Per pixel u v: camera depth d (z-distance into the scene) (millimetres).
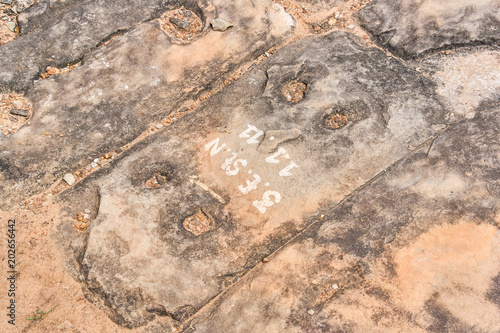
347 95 1258
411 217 1085
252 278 1042
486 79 1282
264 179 1146
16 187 1149
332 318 989
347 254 1053
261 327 985
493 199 1095
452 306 987
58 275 1054
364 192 1125
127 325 1008
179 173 1163
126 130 1233
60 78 1308
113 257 1057
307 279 1030
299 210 1109
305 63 1329
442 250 1045
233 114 1248
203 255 1062
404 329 972
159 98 1277
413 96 1254
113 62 1330
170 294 1024
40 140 1208
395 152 1173
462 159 1150
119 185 1147
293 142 1192
